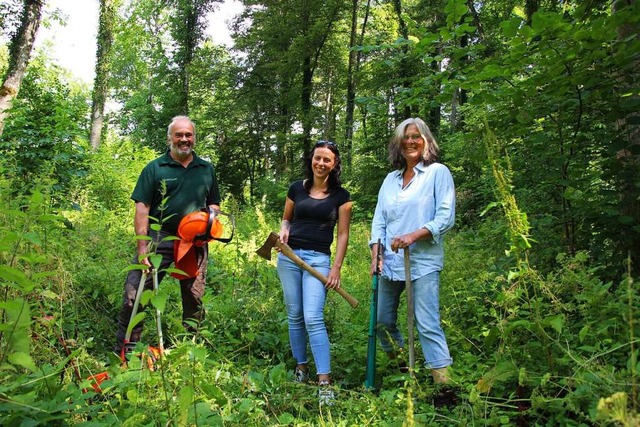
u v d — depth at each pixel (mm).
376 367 4016
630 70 3633
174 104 26078
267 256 4125
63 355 3049
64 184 9414
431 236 3523
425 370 3588
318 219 4121
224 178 26406
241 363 3986
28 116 9766
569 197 4008
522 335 2998
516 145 4625
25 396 2039
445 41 4324
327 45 22578
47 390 2340
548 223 4262
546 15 3213
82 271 4801
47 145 9602
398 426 2559
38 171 8359
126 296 3852
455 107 15688
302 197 4207
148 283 3896
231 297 5066
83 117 11469
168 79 26406
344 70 21938
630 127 3963
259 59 23578
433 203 3691
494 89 4375
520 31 3352
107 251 5617
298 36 21500
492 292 4191
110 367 2494
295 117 23219
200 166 4281
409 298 3377
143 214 4020
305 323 3992
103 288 4750
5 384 2152
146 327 4246
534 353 2807
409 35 4703
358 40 21594
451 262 5219
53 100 10602
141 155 15234
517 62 3639
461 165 10141
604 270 3818
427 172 3736
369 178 15969
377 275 3811
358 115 24125
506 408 2754
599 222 3932
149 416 2326
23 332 2084
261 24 23531
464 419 2508
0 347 2182
